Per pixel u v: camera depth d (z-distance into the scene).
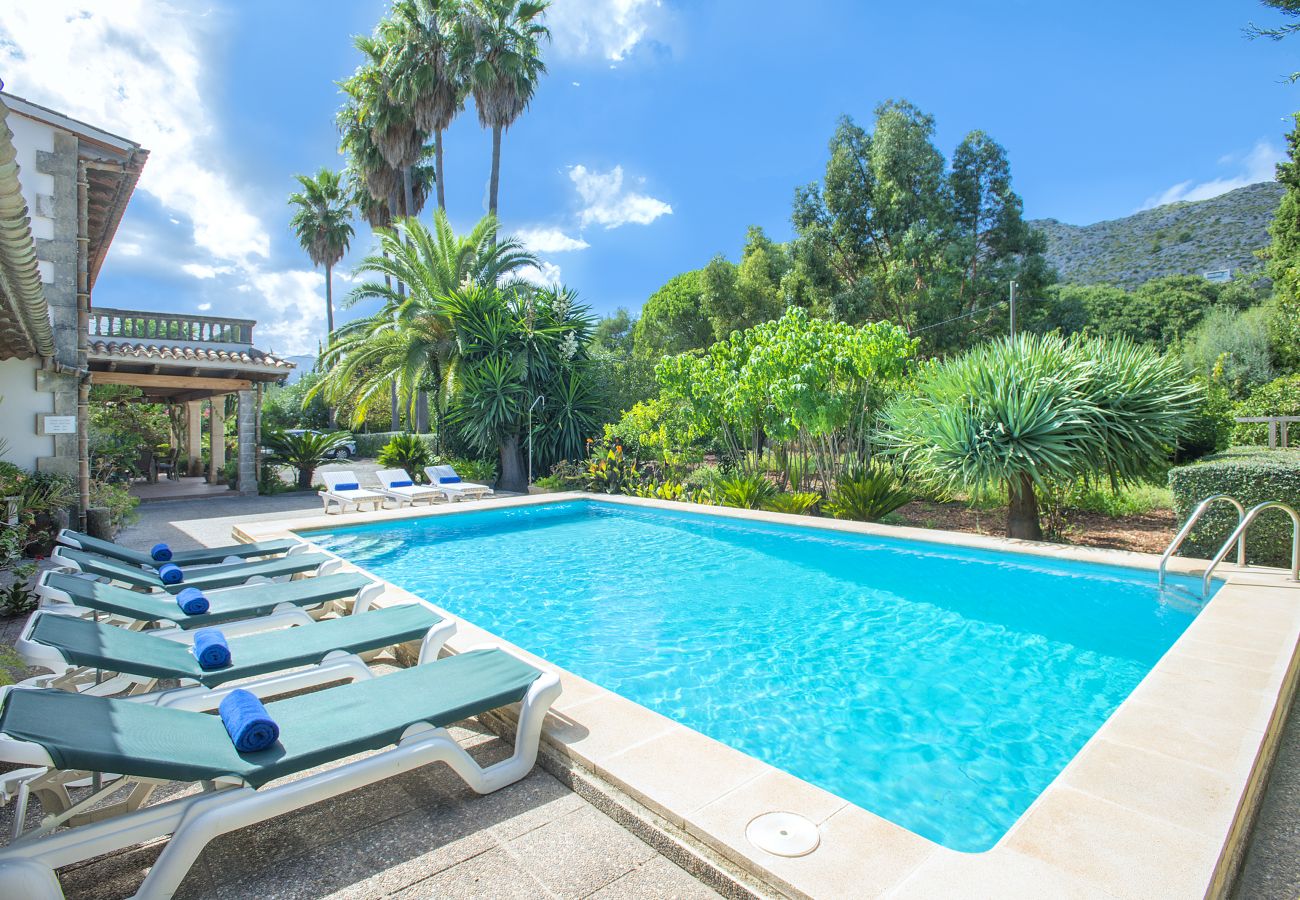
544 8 21.42
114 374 13.02
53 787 2.23
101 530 8.49
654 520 10.16
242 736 2.11
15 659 2.75
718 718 3.80
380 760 2.26
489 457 15.81
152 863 2.16
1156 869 1.86
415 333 15.92
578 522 10.12
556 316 16.22
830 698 4.04
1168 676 3.26
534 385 15.42
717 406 10.77
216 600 4.07
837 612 5.67
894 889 1.79
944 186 26.12
